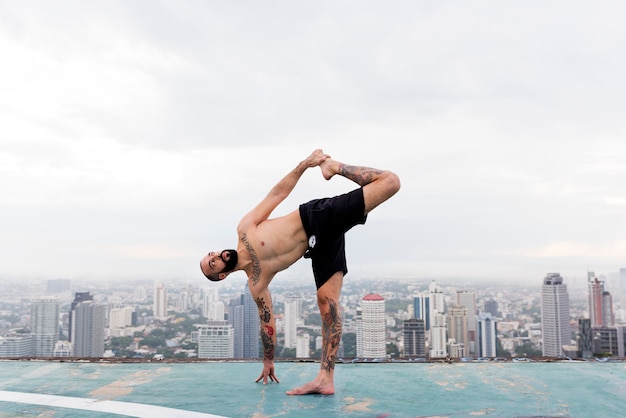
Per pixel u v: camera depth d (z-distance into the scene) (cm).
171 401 274
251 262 302
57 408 262
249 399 277
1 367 380
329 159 306
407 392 293
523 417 239
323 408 256
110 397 285
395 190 282
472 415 243
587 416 241
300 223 296
